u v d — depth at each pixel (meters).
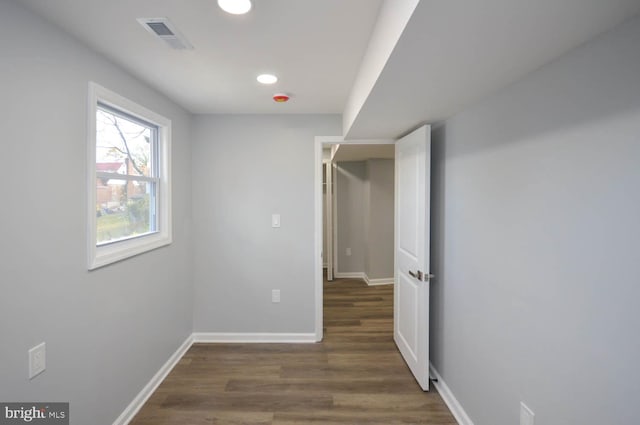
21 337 1.26
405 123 2.27
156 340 2.33
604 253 0.97
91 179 1.62
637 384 0.88
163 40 1.55
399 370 2.54
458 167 1.98
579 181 1.06
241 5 1.26
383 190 5.09
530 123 1.30
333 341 3.07
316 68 1.91
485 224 1.66
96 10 1.29
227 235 3.02
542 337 1.25
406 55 1.10
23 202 1.27
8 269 1.21
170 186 2.52
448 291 2.15
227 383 2.36
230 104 2.67
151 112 2.23
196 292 3.04
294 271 3.06
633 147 0.88
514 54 1.10
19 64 1.24
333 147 4.68
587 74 1.02
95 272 1.68
